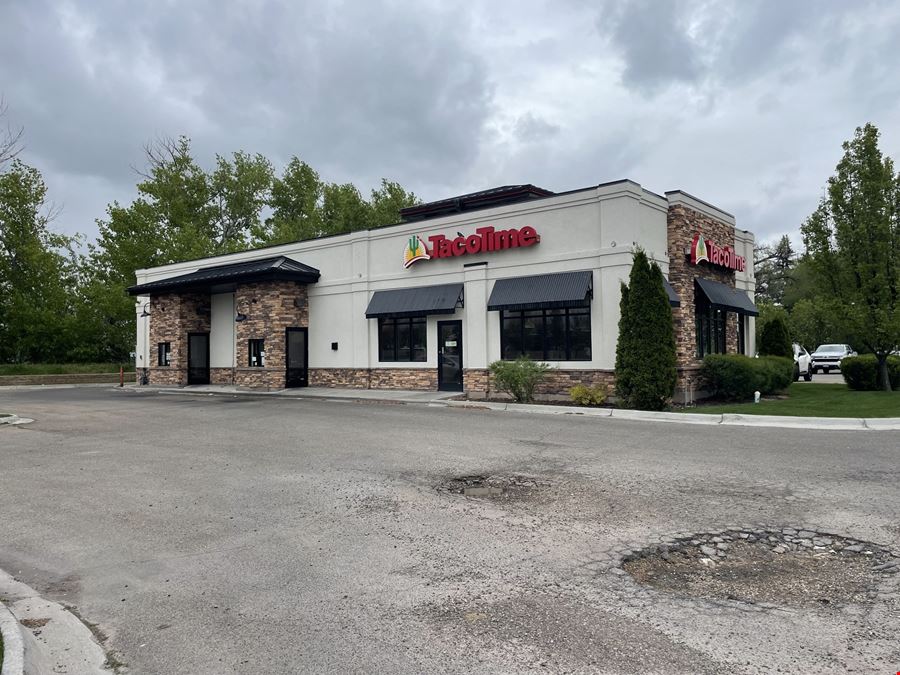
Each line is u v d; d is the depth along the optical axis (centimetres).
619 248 1739
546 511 695
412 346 2233
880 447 1035
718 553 561
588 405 1716
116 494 813
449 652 390
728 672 359
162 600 488
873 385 2023
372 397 1989
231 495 793
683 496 744
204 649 406
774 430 1255
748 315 2303
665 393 1591
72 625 449
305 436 1247
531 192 2258
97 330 4041
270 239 4716
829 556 548
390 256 2289
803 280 5016
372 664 378
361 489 805
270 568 545
